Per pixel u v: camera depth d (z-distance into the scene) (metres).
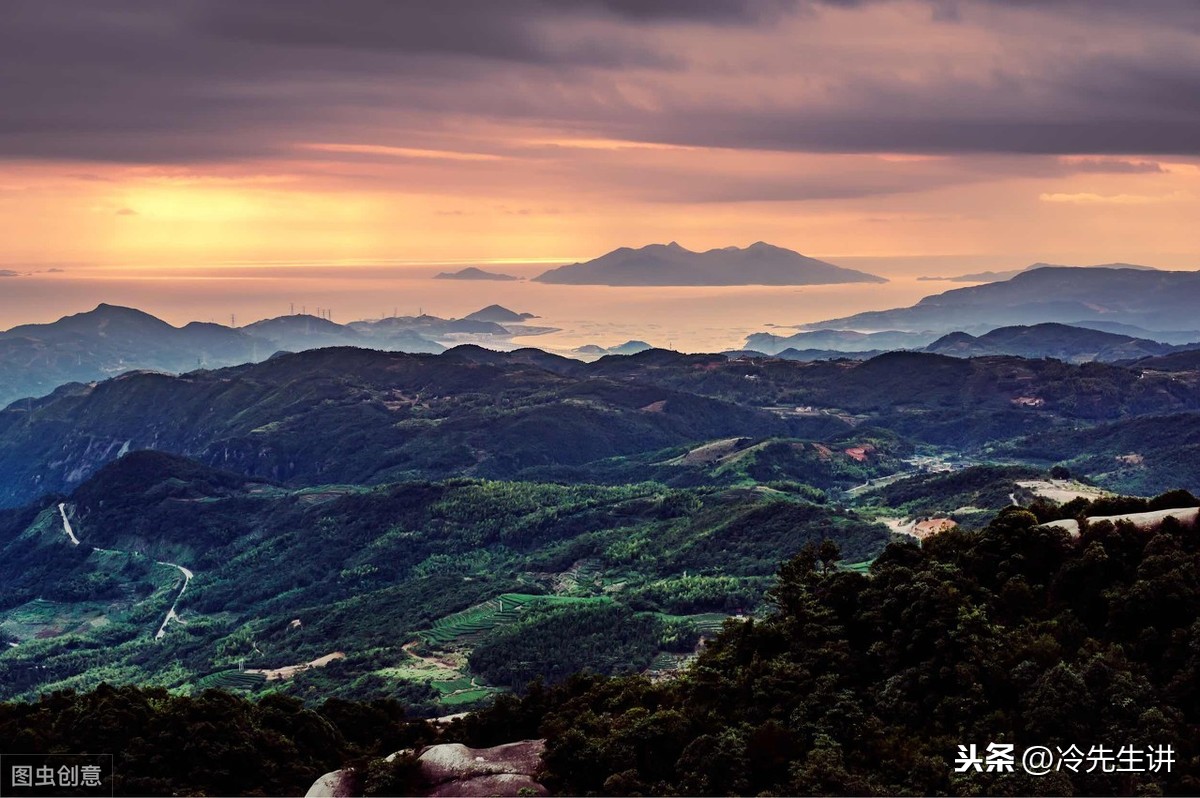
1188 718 70.75
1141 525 90.19
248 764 88.62
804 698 80.38
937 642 79.38
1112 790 65.75
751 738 75.38
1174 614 79.00
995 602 87.19
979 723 72.31
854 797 67.88
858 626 88.75
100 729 88.56
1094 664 73.06
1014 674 75.25
